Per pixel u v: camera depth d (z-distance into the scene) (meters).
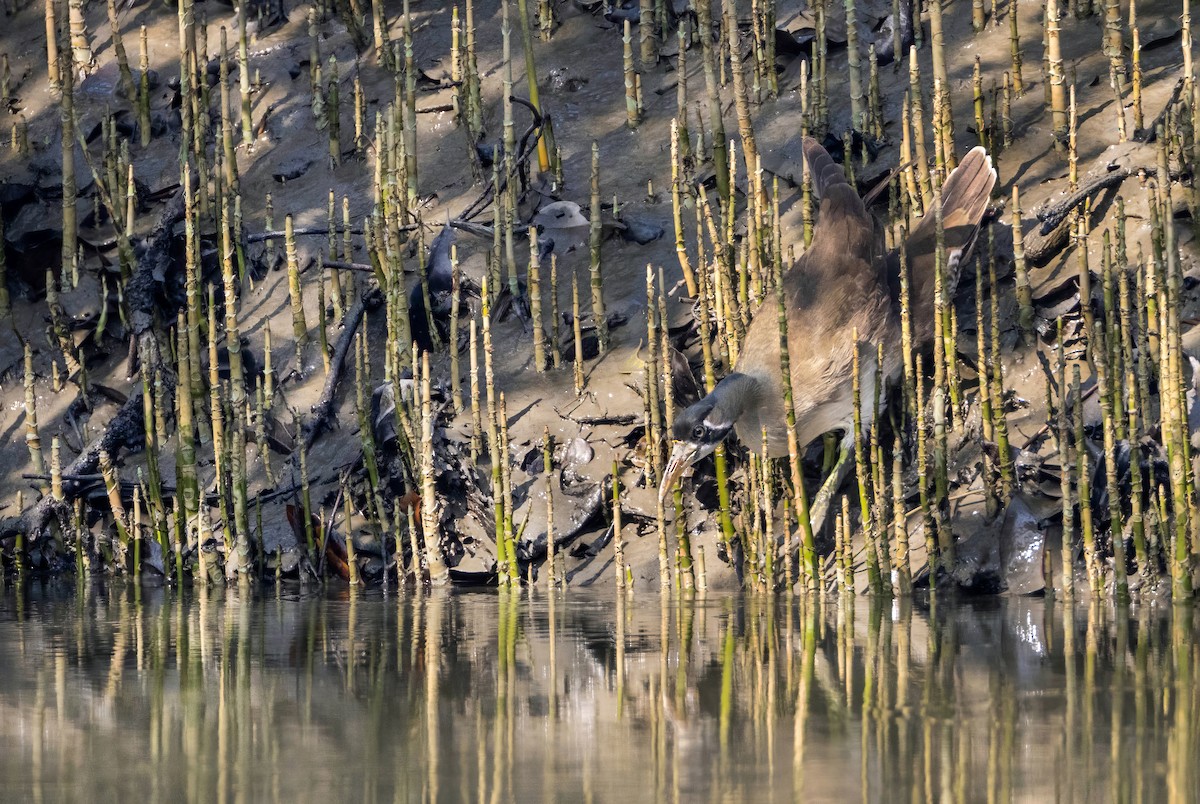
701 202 17.19
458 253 19.67
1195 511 13.83
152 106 24.08
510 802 6.54
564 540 16.38
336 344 19.22
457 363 17.78
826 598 14.12
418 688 9.32
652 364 16.22
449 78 23.09
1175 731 7.77
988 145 18.69
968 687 9.04
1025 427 15.73
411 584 16.28
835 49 21.44
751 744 7.61
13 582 17.11
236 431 16.97
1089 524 13.69
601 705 8.69
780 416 15.65
